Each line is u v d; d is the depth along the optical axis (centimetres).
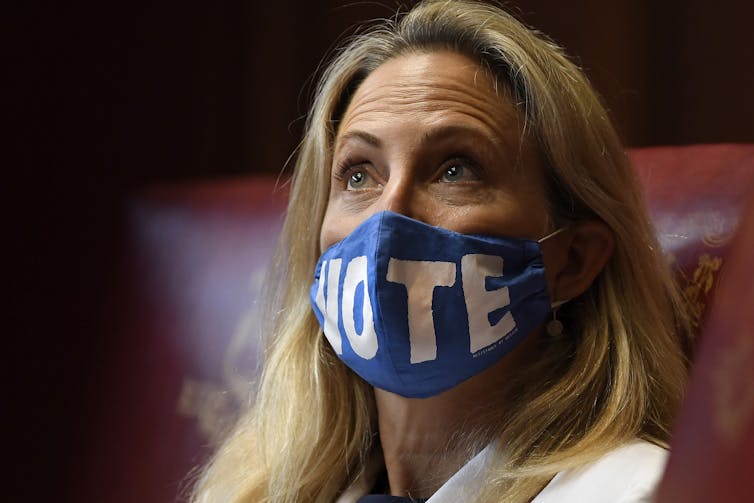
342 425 539
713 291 534
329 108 535
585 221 493
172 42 985
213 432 664
